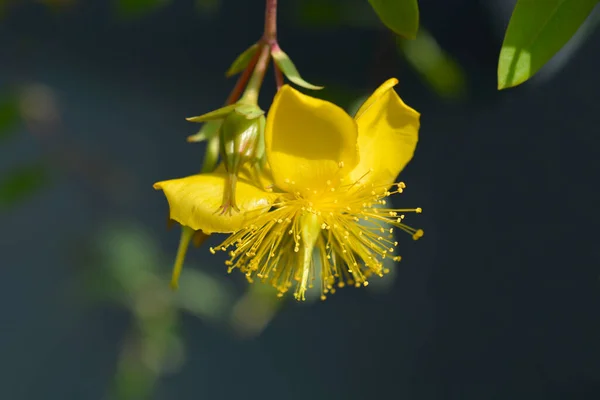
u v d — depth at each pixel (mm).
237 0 801
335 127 520
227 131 518
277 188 531
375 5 511
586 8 507
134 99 864
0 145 864
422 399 950
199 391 963
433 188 882
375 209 537
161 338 757
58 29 822
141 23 823
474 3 653
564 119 776
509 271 877
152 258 779
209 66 844
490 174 852
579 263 836
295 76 521
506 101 749
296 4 642
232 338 961
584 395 862
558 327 875
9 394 936
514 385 907
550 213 833
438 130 829
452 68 628
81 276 788
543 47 507
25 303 935
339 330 981
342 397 971
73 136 849
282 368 981
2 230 915
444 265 911
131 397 749
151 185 882
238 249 530
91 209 843
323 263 541
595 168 789
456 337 928
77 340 936
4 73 824
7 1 733
